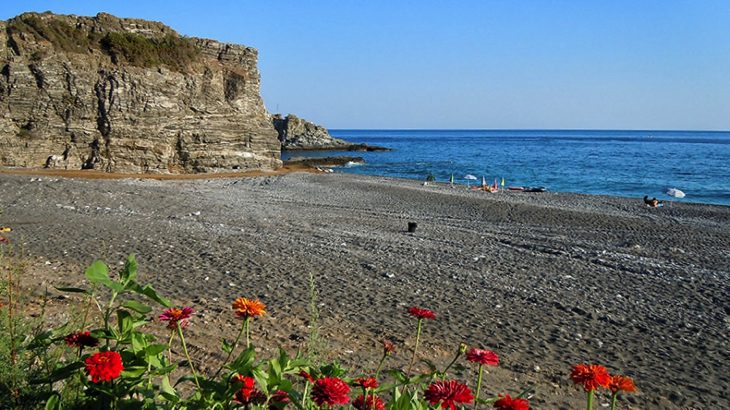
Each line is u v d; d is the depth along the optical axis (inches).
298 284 430.9
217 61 1846.7
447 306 394.3
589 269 544.7
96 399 118.3
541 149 4453.7
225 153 1812.3
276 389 119.3
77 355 141.6
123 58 1642.5
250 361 114.7
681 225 916.6
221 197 1075.3
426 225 836.0
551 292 449.1
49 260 450.9
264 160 1907.0
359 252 575.2
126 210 802.8
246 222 762.8
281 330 316.8
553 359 307.0
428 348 309.1
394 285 443.2
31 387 129.7
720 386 283.1
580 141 6515.8
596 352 323.0
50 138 1547.7
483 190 1519.4
